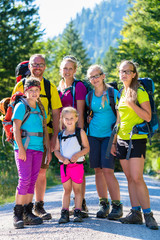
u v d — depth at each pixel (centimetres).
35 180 482
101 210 518
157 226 447
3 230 450
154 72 1848
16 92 488
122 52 2308
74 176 480
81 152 482
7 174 1225
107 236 394
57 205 680
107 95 531
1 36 2195
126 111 486
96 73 533
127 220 476
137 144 473
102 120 532
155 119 482
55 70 2691
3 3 2258
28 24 2323
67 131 499
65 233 408
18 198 465
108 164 514
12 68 2153
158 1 2039
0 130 1827
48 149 505
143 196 462
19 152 461
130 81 483
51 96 531
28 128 475
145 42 2247
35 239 385
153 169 2270
